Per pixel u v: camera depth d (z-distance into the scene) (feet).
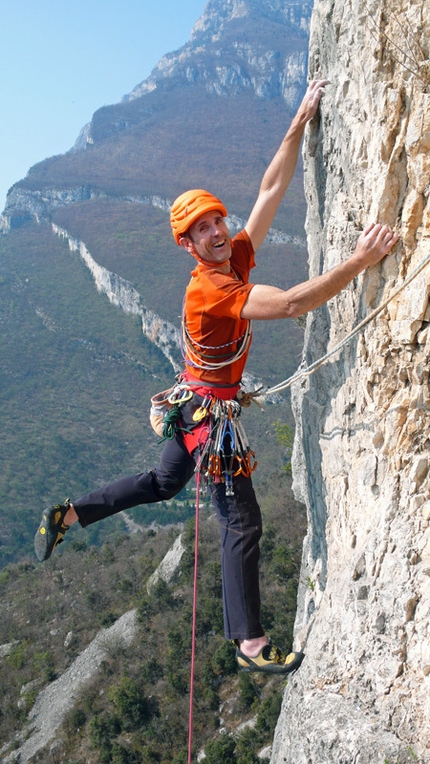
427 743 13.66
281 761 19.53
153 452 570.87
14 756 132.98
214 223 13.71
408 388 15.78
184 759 110.63
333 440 19.11
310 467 22.02
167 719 119.55
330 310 18.21
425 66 14.02
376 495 16.85
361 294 16.29
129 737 121.49
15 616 178.50
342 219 16.85
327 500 19.89
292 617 115.65
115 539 210.79
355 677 15.52
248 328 14.32
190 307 13.91
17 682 153.58
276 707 105.19
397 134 14.69
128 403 632.38
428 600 14.73
